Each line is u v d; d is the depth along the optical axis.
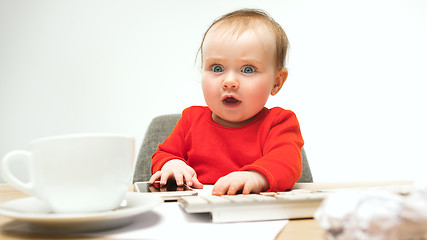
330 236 0.27
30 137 2.04
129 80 2.05
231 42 0.87
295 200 0.40
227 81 0.87
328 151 1.96
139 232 0.34
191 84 2.04
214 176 0.99
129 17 2.06
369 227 0.24
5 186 0.76
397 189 0.42
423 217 0.23
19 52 2.06
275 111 0.99
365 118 1.96
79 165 0.36
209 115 1.07
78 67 2.06
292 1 1.99
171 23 2.05
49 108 2.05
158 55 2.05
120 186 0.39
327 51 1.98
